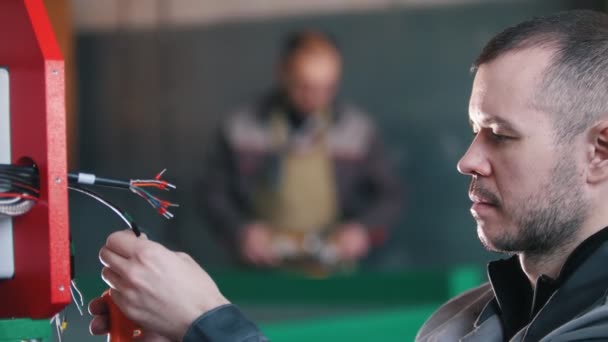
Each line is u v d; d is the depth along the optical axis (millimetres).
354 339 3139
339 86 6812
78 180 1157
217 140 5805
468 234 6551
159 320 1140
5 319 1098
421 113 6645
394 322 3344
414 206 6660
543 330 1127
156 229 7238
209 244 7180
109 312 1217
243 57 7145
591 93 1134
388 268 6641
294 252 5488
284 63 5637
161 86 7391
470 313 1330
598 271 1124
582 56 1140
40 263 1086
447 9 6543
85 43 7551
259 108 5727
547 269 1190
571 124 1134
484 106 1164
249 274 4598
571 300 1124
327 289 4230
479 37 6484
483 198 1179
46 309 1075
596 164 1141
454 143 6582
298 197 5660
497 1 6418
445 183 6617
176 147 7367
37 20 1089
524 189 1146
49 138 1062
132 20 7441
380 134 6738
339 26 6828
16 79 1137
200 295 1139
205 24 7242
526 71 1143
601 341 1039
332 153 5688
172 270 1142
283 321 3203
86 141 7574
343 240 5469
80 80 7566
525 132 1138
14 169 1072
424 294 3988
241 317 1132
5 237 1147
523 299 1245
